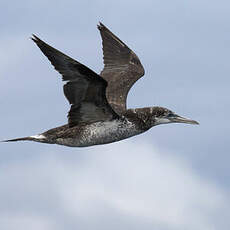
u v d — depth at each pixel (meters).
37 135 20.39
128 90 22.50
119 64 23.36
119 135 20.58
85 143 20.30
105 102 19.34
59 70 17.88
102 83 18.50
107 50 23.53
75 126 20.11
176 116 21.56
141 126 21.11
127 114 20.95
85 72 18.12
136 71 23.17
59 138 20.27
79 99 19.17
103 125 20.14
